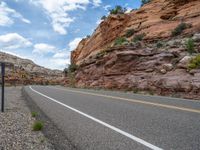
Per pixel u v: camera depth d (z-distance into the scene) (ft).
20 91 106.63
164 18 145.69
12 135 22.00
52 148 18.25
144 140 18.54
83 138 19.72
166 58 78.02
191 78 59.67
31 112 36.86
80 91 84.02
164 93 62.69
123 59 92.32
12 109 40.73
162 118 27.30
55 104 43.47
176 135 19.85
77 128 23.30
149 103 42.11
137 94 65.31
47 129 23.73
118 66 94.07
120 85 85.56
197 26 104.06
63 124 25.29
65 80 191.52
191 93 55.11
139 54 88.48
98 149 16.85
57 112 33.68
